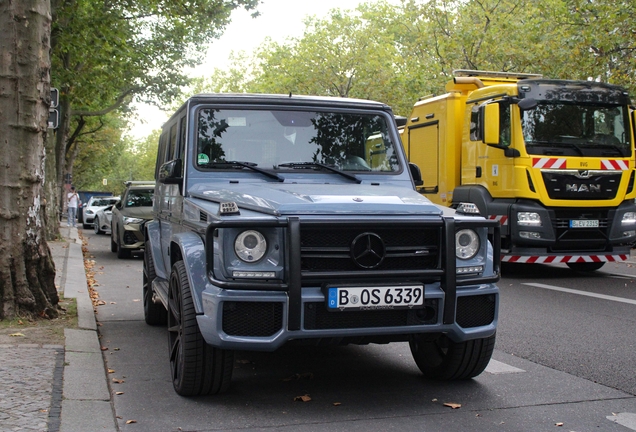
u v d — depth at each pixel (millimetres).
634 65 18906
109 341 7301
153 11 22656
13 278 7504
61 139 30781
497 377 5926
